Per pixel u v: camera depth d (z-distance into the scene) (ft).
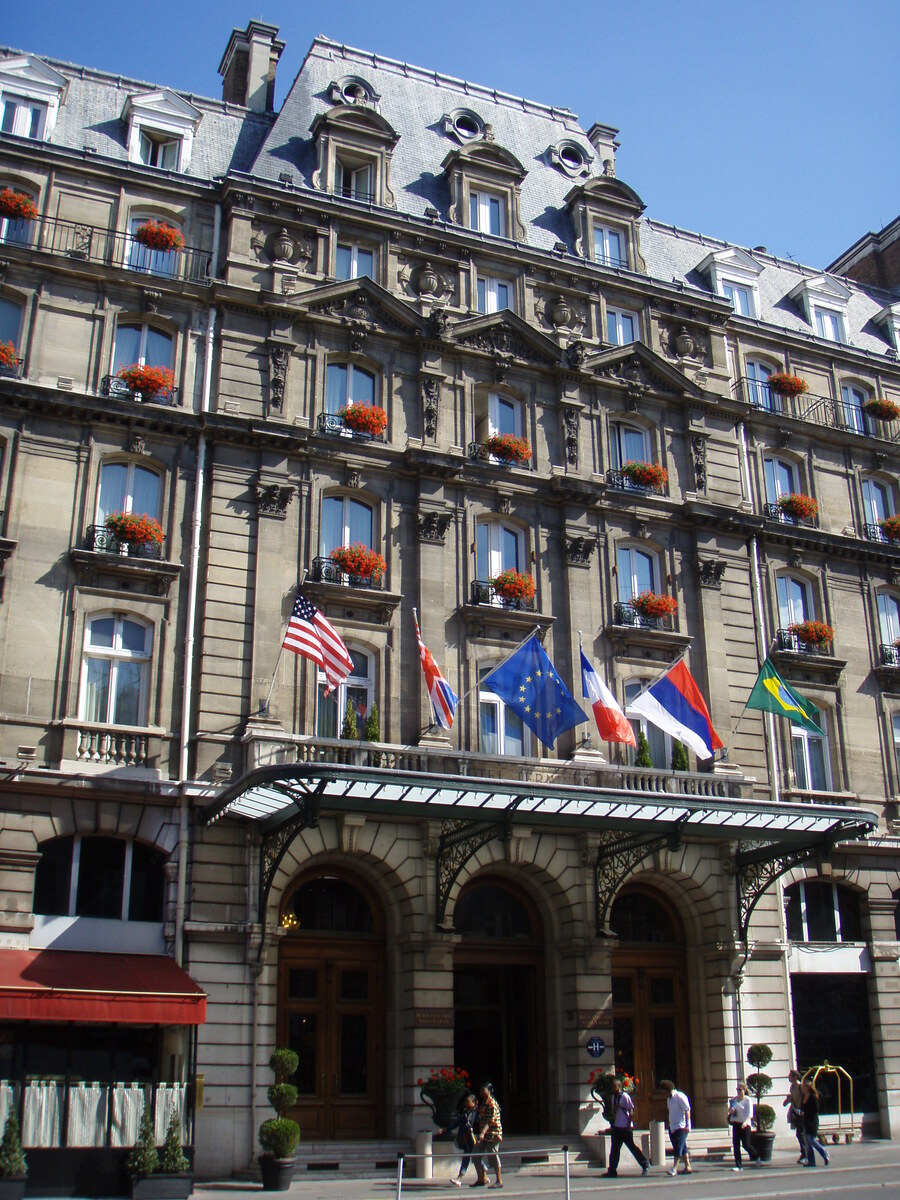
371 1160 82.02
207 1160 79.10
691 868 100.99
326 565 98.07
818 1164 85.05
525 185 125.39
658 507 113.50
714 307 124.57
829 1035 106.32
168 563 92.02
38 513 90.43
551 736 92.07
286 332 102.78
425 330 107.96
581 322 117.50
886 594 126.93
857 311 146.61
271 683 89.71
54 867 84.23
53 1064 78.69
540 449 110.63
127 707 89.92
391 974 91.91
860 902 111.75
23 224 98.89
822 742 116.78
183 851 85.66
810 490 126.41
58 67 110.52
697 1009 101.60
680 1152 82.58
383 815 91.20
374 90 122.21
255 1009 83.56
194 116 111.14
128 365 98.63
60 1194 69.46
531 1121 95.20
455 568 103.24
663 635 107.96
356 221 109.19
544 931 98.89
